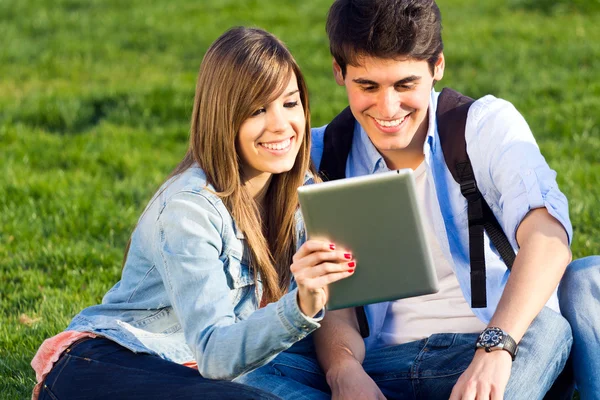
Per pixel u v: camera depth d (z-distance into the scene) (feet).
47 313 21.08
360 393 14.25
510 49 46.91
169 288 13.65
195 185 14.03
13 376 18.19
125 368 13.47
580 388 14.56
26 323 20.62
